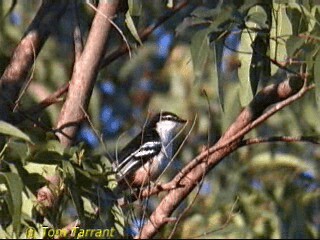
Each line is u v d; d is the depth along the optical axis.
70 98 11.86
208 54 10.70
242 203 14.69
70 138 11.72
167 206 11.48
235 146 11.66
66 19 17.55
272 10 11.41
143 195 11.45
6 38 15.94
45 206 10.56
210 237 13.87
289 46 11.00
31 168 10.47
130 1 11.70
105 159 10.80
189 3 13.66
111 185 10.78
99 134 12.39
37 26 12.65
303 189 15.05
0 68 13.78
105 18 12.02
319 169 15.98
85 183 10.61
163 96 17.78
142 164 13.09
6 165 10.36
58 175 10.58
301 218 14.71
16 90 12.39
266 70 11.70
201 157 11.27
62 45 17.81
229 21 10.88
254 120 11.81
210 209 14.51
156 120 15.23
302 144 16.44
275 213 14.72
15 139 10.43
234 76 14.53
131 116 17.81
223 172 15.52
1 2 13.05
